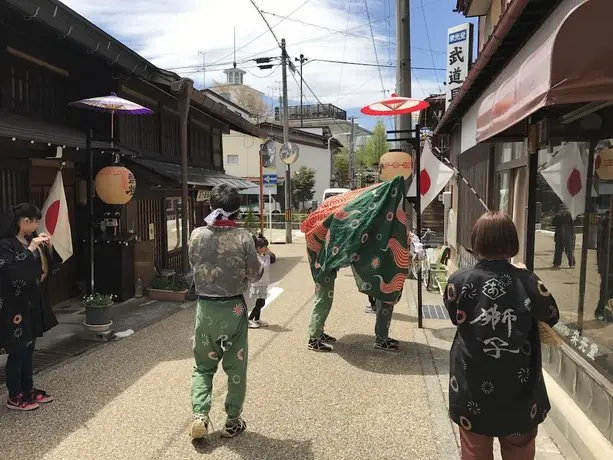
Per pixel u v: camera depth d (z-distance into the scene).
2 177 5.85
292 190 36.78
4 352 3.96
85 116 8.03
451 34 11.20
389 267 5.54
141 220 9.25
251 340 6.07
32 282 3.99
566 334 4.10
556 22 3.95
